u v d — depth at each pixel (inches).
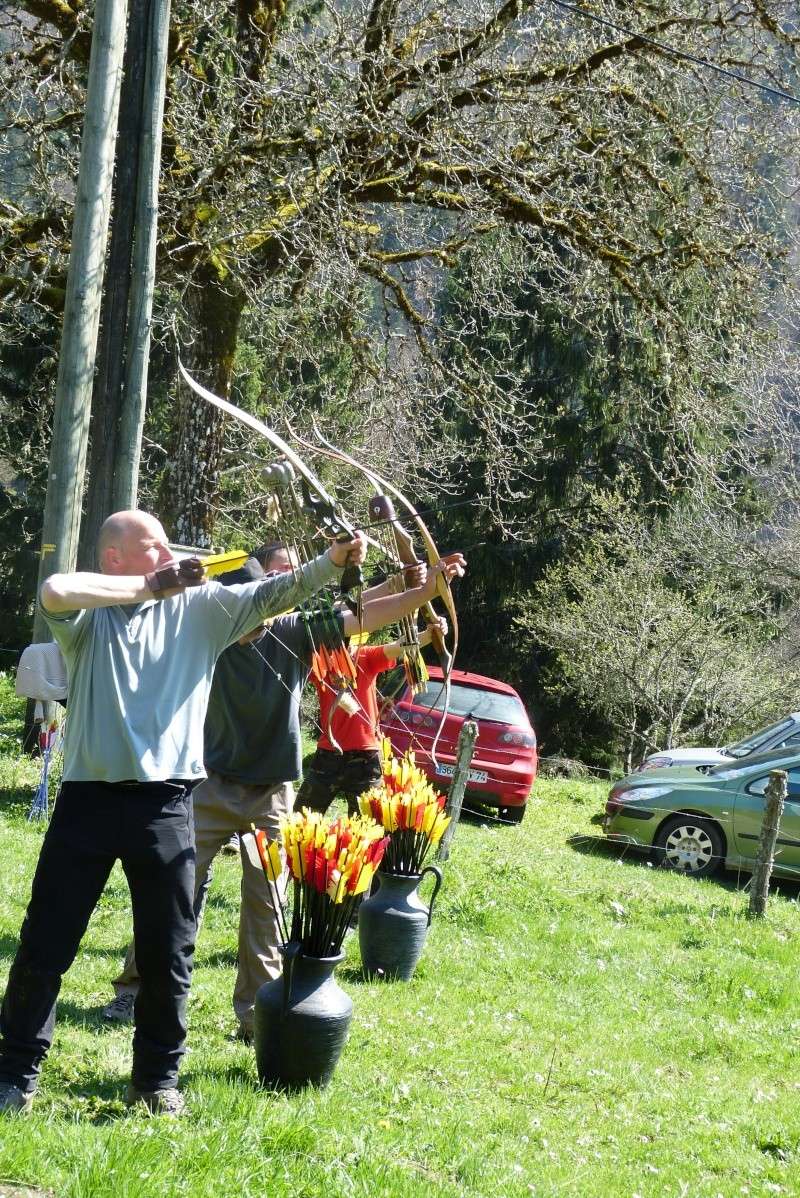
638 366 623.2
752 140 488.4
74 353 318.3
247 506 546.6
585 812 609.3
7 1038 138.6
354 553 140.5
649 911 371.6
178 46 448.1
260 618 143.6
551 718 1076.5
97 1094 153.7
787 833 462.0
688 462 541.3
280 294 481.4
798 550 864.9
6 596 1028.5
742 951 339.3
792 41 454.0
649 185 491.2
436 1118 177.6
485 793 530.0
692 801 476.1
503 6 446.3
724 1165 186.2
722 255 490.0
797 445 859.4
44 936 136.9
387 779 256.5
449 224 572.4
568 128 449.1
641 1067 229.0
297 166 428.8
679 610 836.6
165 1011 144.0
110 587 129.2
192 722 141.6
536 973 286.8
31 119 450.3
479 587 1059.3
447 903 336.8
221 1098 154.3
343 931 171.6
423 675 168.1
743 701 846.5
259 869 189.9
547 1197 156.3
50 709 365.7
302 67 426.3
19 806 378.0
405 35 513.7
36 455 808.3
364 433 576.1
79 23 407.8
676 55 450.9
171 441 474.3
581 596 917.8
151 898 139.8
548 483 1021.2
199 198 422.6
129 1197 116.2
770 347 543.5
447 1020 233.3
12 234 457.7
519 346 967.6
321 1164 140.3
